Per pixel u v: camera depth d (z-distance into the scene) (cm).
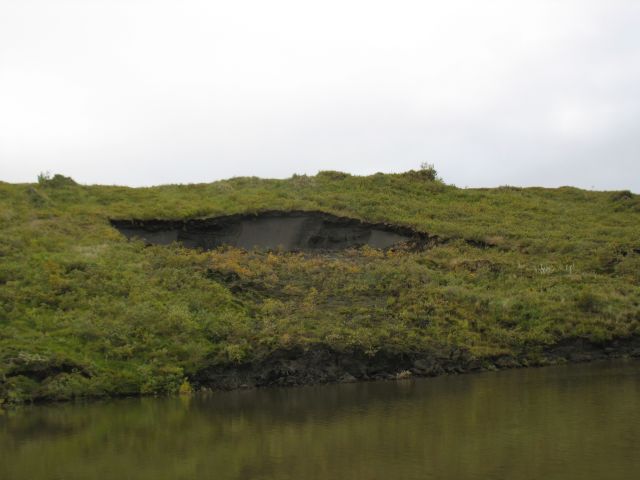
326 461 1417
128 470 1390
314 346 2469
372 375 2500
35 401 2120
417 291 3072
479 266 3584
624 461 1343
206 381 2347
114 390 2208
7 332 2339
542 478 1247
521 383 2286
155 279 2927
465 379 2420
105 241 3406
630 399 1967
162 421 1841
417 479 1267
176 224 3788
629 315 3047
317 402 2059
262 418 1853
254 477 1325
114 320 2512
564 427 1638
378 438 1593
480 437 1567
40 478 1340
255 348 2439
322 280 3198
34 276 2781
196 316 2650
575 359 2809
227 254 3478
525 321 2944
